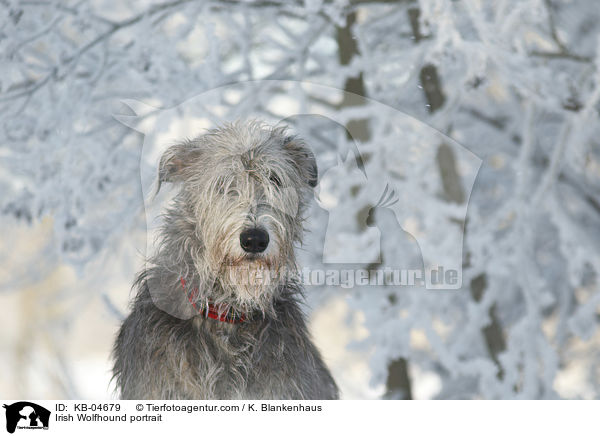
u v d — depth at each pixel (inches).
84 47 181.5
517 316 250.1
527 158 174.2
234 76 187.0
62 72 180.1
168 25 204.5
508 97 224.4
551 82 164.2
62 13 183.8
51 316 281.3
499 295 227.8
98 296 212.7
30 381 345.4
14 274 232.2
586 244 172.7
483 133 233.9
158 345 122.3
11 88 184.2
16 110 180.9
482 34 152.3
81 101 181.5
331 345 275.7
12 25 178.7
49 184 175.3
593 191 240.5
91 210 190.2
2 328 384.2
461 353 184.5
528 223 171.9
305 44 189.8
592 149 230.2
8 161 183.8
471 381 240.1
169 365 121.1
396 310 181.0
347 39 189.9
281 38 206.8
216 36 172.1
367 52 183.9
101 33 185.6
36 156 178.1
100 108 191.9
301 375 127.6
